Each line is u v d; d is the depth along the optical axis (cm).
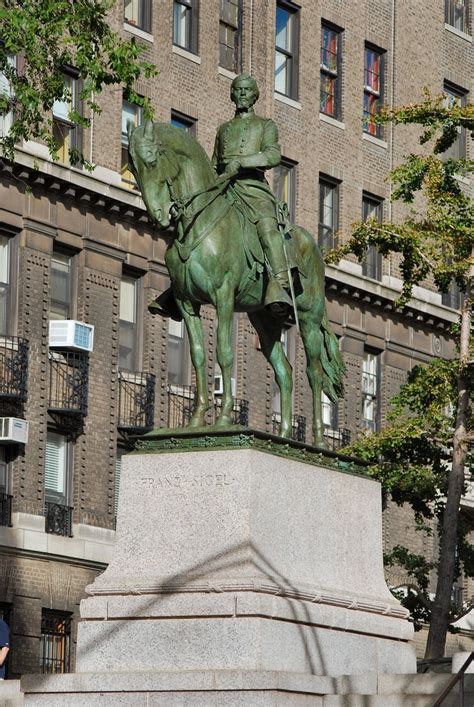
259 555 3070
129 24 6581
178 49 6775
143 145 3108
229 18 7075
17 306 6097
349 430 7512
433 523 7944
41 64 3775
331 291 7512
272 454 3139
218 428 3127
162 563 3097
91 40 3812
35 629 6069
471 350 5450
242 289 3238
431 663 3775
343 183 7544
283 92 7312
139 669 3045
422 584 6159
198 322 3241
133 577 3102
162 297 3306
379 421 7775
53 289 6284
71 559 6222
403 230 5406
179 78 6781
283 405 3403
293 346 7244
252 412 7000
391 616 3347
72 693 3023
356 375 7625
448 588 5312
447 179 5512
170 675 2967
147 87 6625
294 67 7356
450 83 8169
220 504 3086
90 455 6341
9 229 6103
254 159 3247
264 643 2997
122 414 6488
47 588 6138
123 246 6512
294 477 3183
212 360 6756
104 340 6412
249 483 3077
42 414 6153
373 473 5556
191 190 3164
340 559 3269
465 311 5494
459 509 5616
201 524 3091
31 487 6097
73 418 6303
